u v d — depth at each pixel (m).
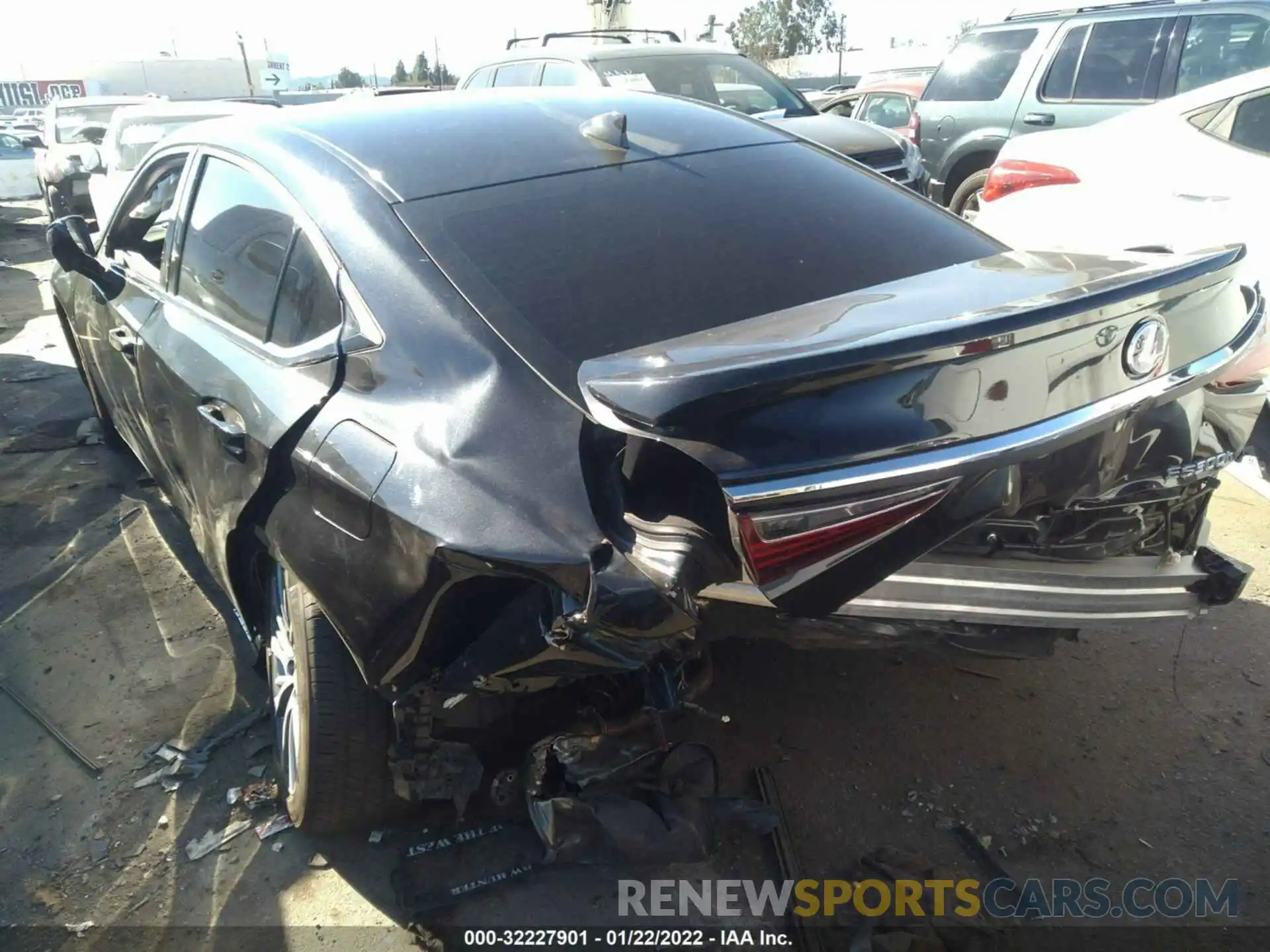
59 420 5.75
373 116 2.89
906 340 1.68
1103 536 2.32
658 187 2.65
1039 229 5.52
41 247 13.51
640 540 1.84
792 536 1.72
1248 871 2.47
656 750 2.20
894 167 7.53
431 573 1.93
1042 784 2.75
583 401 2.02
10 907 2.43
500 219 2.43
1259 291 2.57
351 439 2.18
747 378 1.66
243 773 2.84
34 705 3.16
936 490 1.76
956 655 2.30
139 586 3.84
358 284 2.36
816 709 3.01
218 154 3.08
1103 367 1.92
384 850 2.57
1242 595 3.59
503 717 2.19
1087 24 7.53
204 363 2.80
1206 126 4.95
